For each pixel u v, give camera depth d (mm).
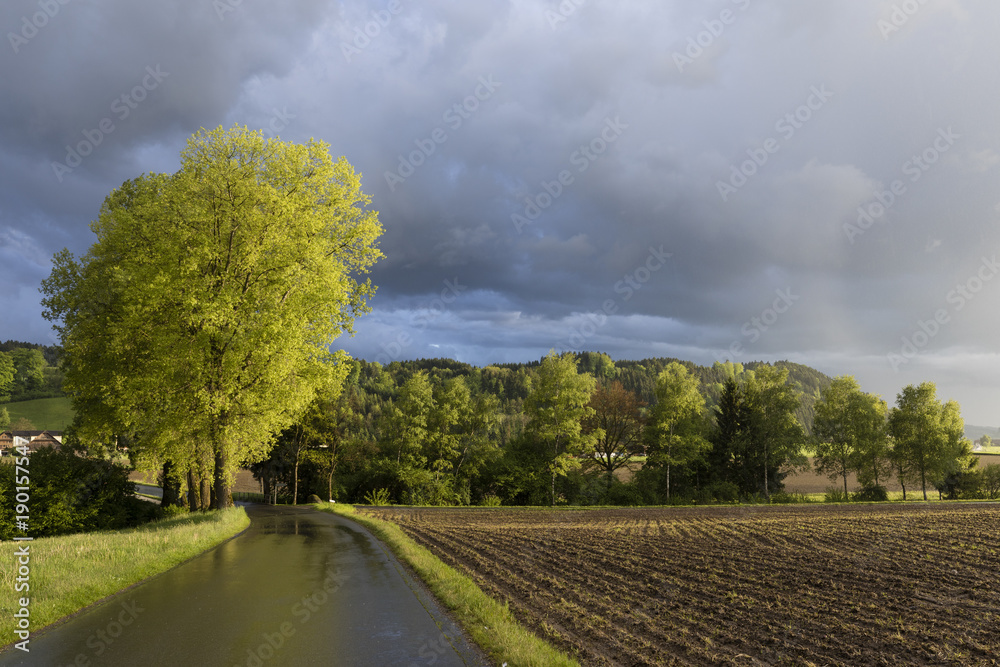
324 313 23234
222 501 25922
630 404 66375
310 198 23531
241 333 20766
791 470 65375
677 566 15891
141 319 21406
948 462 64062
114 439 28719
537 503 59781
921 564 16594
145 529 20250
